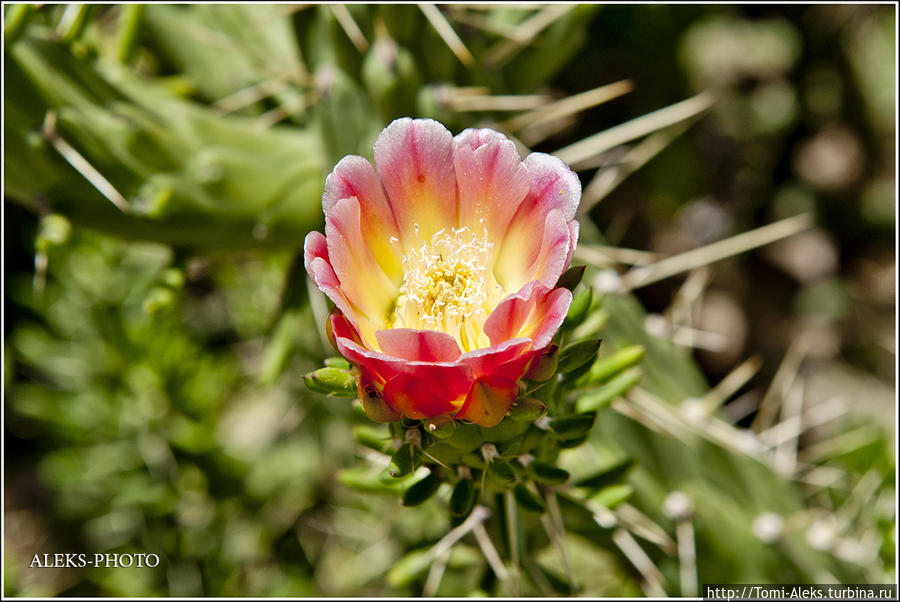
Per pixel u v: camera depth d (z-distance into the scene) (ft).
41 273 1.28
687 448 1.35
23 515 1.95
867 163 2.19
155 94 1.29
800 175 2.22
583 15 1.40
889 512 1.40
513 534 1.18
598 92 1.38
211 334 1.93
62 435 1.63
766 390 2.06
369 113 1.32
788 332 2.14
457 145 1.09
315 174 1.33
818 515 1.41
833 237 2.22
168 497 1.55
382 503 1.53
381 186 1.09
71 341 1.64
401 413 1.05
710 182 2.20
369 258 1.09
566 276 1.08
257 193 1.30
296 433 1.73
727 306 2.13
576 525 1.30
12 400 1.87
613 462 1.31
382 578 1.58
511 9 1.40
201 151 1.28
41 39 1.24
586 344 1.09
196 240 1.29
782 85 2.22
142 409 1.56
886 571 1.39
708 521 1.34
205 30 1.41
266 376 1.34
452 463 1.11
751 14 2.20
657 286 2.08
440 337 1.02
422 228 1.10
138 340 1.57
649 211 2.13
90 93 1.25
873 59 2.15
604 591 1.43
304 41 1.34
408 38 1.32
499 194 1.09
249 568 1.64
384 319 1.10
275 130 1.36
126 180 1.25
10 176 1.24
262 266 1.69
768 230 1.44
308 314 1.35
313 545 1.71
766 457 1.39
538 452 1.13
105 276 1.61
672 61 2.05
